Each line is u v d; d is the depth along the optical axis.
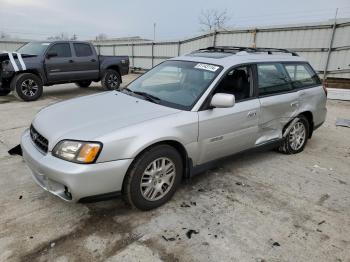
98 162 2.58
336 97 10.06
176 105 3.30
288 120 4.41
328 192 3.62
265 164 4.35
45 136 2.81
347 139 5.78
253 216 3.04
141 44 20.67
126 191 2.86
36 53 8.87
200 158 3.37
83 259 2.38
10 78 8.46
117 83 11.12
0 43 20.56
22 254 2.41
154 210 3.08
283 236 2.76
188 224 2.87
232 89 3.62
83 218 2.90
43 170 2.65
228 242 2.64
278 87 4.21
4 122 6.19
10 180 3.59
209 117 3.28
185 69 3.82
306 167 4.32
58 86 11.95
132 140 2.73
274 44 13.18
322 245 2.66
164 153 2.97
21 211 2.97
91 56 10.11
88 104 3.43
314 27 11.82
